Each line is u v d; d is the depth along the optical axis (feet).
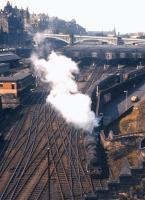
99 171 171.32
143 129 229.86
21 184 167.43
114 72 455.22
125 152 187.83
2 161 194.39
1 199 153.99
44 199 153.38
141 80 374.63
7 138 229.25
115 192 148.05
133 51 565.53
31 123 258.16
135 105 290.35
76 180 170.71
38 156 199.11
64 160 192.75
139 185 149.07
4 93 312.09
